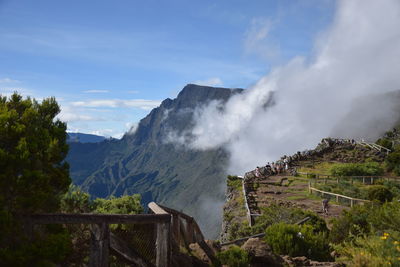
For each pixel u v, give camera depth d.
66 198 7.16
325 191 30.64
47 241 5.09
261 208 24.73
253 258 9.05
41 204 5.17
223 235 25.94
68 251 5.59
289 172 43.09
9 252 4.75
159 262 6.36
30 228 5.12
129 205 10.03
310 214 17.73
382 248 8.68
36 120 5.60
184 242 8.62
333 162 48.78
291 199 28.58
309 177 38.91
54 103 6.02
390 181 35.06
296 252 10.41
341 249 11.34
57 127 5.82
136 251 6.36
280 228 11.16
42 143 5.35
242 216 24.81
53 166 5.67
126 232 6.98
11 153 5.13
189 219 8.98
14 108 5.66
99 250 5.46
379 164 46.22
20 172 5.12
